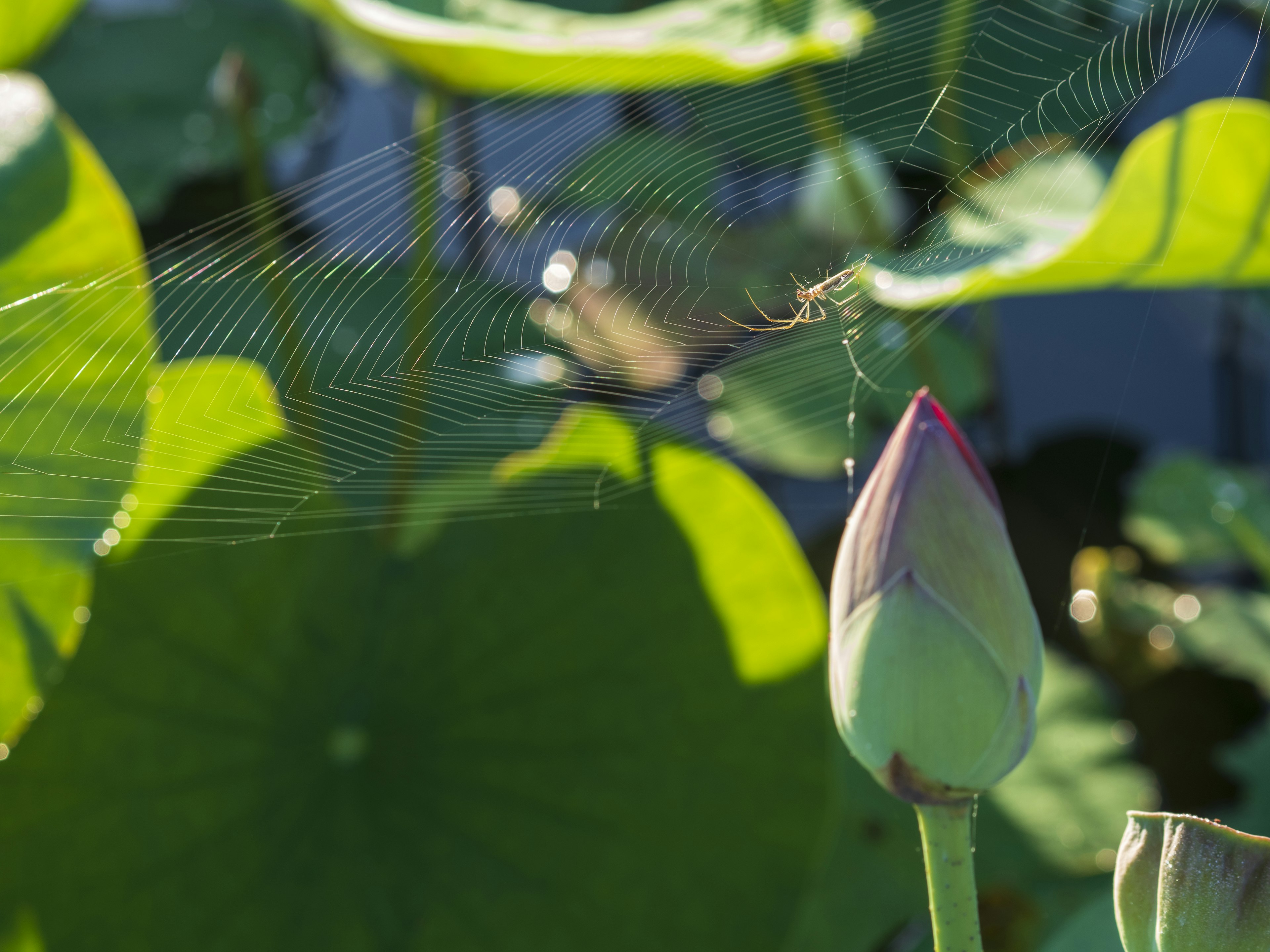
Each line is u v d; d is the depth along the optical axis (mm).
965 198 1653
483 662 1356
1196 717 1778
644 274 2273
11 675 1112
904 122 1872
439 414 1781
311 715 1304
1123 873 875
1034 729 888
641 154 2352
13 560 1108
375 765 1325
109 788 1180
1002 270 1090
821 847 1325
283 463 1336
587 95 2330
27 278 1133
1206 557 1861
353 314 1924
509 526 1395
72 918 1157
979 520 886
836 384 2203
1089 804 1568
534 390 1985
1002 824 1562
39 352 1126
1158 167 1030
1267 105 1020
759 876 1311
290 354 1728
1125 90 1890
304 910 1240
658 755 1347
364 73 2441
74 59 2361
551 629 1363
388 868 1278
